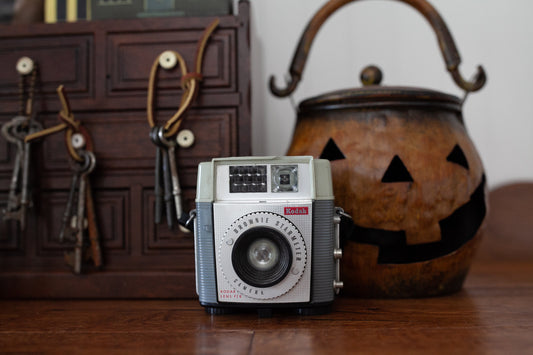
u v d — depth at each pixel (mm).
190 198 867
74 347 563
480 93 1273
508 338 579
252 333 614
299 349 546
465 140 850
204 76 875
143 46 891
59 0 926
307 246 676
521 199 1238
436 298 816
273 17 1246
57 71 900
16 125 877
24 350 553
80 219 853
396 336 592
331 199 691
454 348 542
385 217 778
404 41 1252
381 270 795
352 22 1253
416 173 778
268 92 1235
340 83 1246
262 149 1227
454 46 900
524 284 940
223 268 675
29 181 884
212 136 872
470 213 841
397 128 799
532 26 1267
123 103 887
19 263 901
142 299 851
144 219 884
